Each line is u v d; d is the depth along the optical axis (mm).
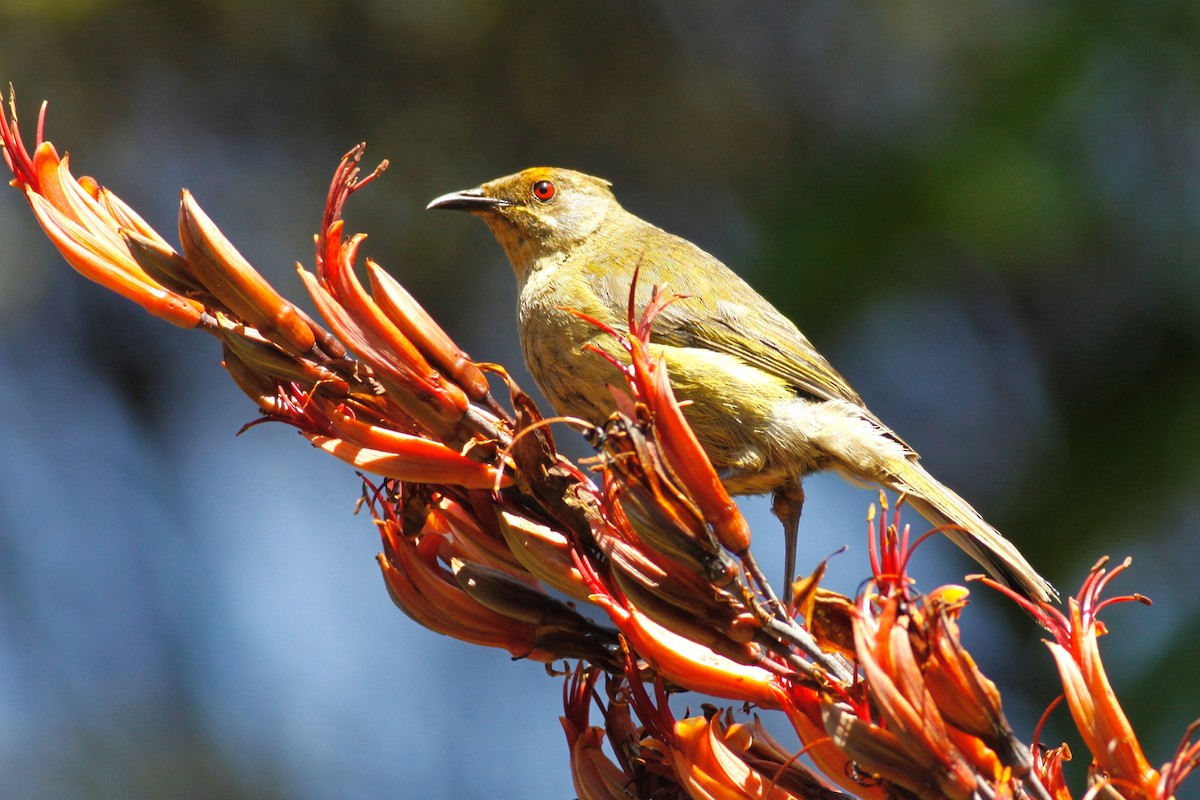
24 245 14641
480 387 4609
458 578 4773
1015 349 13758
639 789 4707
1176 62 12133
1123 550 11734
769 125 14531
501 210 9211
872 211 12406
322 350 4660
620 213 9273
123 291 4629
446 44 14312
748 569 4227
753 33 14672
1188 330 12766
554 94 14477
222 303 4582
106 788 13172
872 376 13805
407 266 14172
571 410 8422
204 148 14719
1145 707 10531
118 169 14477
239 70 14453
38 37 13883
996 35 13070
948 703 3971
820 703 4324
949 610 4035
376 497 4906
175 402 15414
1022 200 12133
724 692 4422
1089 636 4352
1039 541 12344
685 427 4121
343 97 14492
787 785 4473
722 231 14172
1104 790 4207
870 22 14188
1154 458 12195
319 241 4672
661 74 14531
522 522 4594
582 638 4781
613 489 4293
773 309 8523
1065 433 13008
